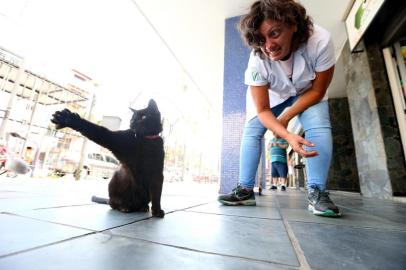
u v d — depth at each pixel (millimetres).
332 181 5871
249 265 527
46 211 1040
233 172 3094
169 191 3059
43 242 604
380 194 3037
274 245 694
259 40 1203
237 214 1267
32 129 5035
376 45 3289
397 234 875
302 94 1488
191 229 862
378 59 3244
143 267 482
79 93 5969
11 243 580
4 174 3820
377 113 3100
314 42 1278
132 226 865
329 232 884
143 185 1217
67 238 654
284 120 1384
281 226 976
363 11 3043
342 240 772
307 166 1473
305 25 1186
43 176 4836
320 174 1381
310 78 1377
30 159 4797
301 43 1254
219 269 495
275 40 1141
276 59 1238
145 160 1182
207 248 640
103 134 1102
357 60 3586
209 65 5457
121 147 1148
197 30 4242
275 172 5387
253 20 1158
